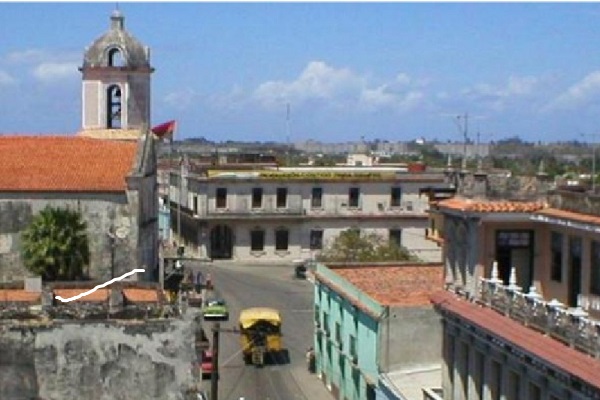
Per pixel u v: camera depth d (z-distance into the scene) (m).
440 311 43.44
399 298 55.94
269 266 116.31
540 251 40.09
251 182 119.06
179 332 41.78
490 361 38.06
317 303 69.94
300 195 119.81
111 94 75.56
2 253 65.56
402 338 53.22
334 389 63.59
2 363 40.78
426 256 116.88
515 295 36.53
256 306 90.75
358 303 57.41
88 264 65.69
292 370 70.00
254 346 70.81
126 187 66.12
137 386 41.59
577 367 29.97
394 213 120.38
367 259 99.50
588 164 132.50
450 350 43.12
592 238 35.72
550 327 33.50
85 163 68.50
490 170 56.72
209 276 103.25
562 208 38.62
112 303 42.69
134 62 75.12
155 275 71.81
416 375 52.09
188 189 125.44
